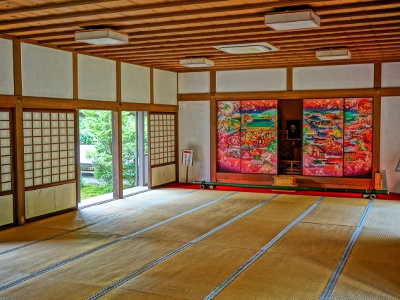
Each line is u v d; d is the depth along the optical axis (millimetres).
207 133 10547
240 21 5496
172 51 7852
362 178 9320
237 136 10297
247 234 5910
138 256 4992
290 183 9617
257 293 3910
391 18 5340
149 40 6656
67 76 7398
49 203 7113
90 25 5582
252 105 10117
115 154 8711
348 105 9359
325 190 9070
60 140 7332
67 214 7277
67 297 3859
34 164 6832
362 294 3865
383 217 6867
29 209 6750
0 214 6297
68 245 5473
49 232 6121
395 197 8609
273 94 9852
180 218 6902
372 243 5449
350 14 5109
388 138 9070
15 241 5680
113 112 8703
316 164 9695
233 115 10297
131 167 12289
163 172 10344
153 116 9883
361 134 9312
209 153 10555
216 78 10359
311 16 4598
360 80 9180
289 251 5137
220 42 6867
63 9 4840
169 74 10469
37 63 6785
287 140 10391
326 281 4188
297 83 9664
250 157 10219
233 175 10336
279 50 7660
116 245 5445
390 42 6922
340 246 5324
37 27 5766
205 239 5676
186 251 5168
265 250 5184
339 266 4609
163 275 4375
